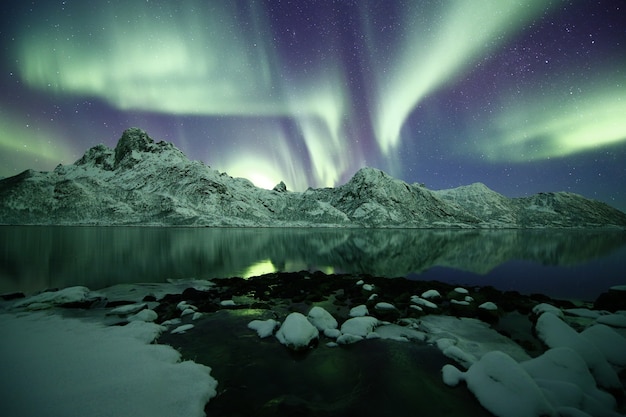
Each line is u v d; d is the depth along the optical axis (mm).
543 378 9523
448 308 18438
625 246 80062
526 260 49094
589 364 10383
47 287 23703
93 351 11062
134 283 25797
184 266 36562
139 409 7887
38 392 8250
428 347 12758
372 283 25516
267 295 21500
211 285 25188
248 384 9758
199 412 8094
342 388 9609
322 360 11492
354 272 35219
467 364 11141
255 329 14484
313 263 42562
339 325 15492
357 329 14102
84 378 9141
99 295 20328
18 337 12273
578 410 7973
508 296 21172
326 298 20734
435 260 47906
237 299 20500
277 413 8305
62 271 30734
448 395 9258
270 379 10086
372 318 15289
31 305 17422
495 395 8664
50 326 13875
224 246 64250
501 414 8180
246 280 26578
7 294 20031
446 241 91250
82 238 71375
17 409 7496
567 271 37844
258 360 11406
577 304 20516
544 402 8086
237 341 13164
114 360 10438
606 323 15047
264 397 9055
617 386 9695
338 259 47562
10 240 61844
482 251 63125
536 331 14047
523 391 8383
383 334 14102
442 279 31828
